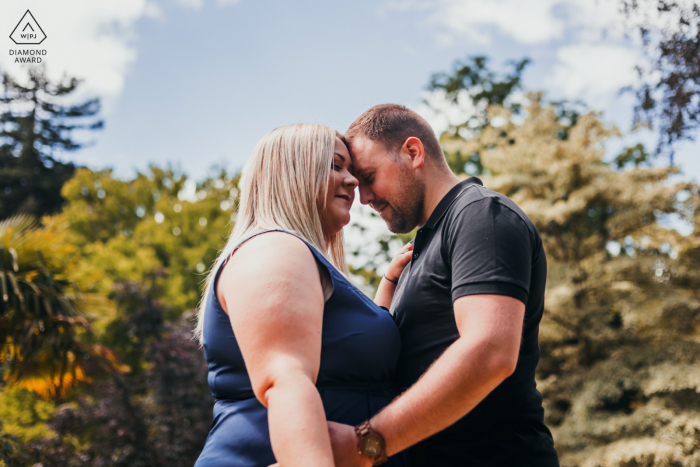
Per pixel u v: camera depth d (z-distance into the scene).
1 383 6.09
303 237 1.26
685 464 7.46
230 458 1.09
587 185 9.92
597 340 9.55
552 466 1.38
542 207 9.85
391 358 1.29
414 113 1.63
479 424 1.34
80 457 7.60
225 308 1.16
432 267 1.36
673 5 3.05
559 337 9.95
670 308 9.03
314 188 1.33
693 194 9.06
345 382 1.19
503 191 10.72
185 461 8.69
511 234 1.19
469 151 11.43
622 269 9.41
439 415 1.02
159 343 9.54
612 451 7.90
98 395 8.84
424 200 1.58
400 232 1.66
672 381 8.19
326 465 0.85
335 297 1.21
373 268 15.88
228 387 1.16
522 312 1.13
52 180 27.36
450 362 1.05
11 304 5.40
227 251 1.19
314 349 0.99
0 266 5.41
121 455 7.98
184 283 16.59
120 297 10.00
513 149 10.65
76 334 5.85
